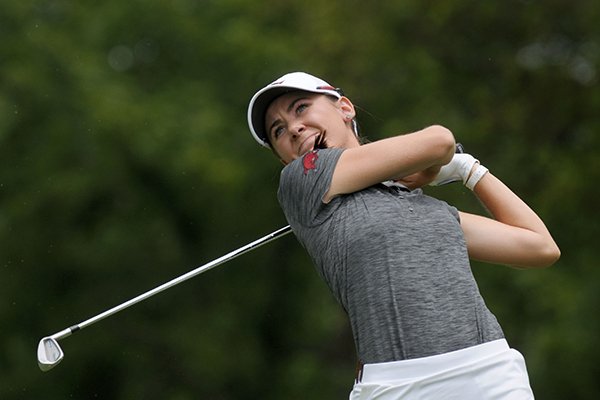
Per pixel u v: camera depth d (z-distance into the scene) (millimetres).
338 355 62656
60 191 55531
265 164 56406
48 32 57688
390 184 16281
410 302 15211
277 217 57531
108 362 57406
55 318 57000
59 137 56031
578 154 59281
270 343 60562
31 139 56281
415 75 58938
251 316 59844
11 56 56469
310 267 59562
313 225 16094
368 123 57906
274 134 17312
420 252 15477
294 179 16266
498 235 16891
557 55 60531
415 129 56719
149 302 57906
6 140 56000
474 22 60062
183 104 57375
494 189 17141
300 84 17047
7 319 56625
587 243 57312
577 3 59125
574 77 60344
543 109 60656
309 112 17062
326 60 57906
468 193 53500
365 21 58906
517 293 55906
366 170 15852
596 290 54625
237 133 56906
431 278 15352
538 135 60531
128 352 57312
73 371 56969
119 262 57031
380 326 15250
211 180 54312
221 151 55438
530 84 60500
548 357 53250
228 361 58438
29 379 56375
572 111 60438
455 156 17172
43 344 17297
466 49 61094
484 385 15023
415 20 59906
